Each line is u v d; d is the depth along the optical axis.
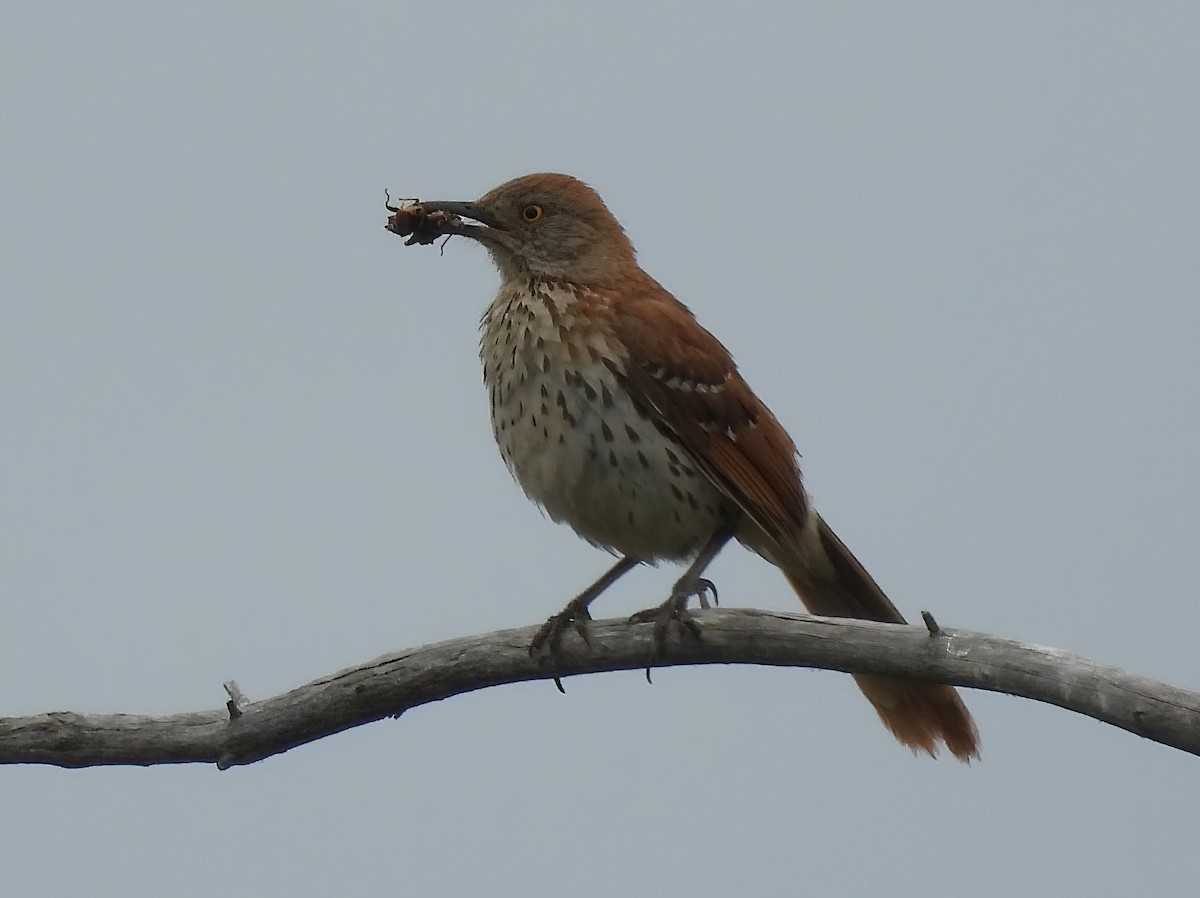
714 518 11.58
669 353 11.37
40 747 10.38
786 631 10.00
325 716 10.59
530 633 10.70
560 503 11.62
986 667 9.12
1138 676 8.59
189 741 10.48
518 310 11.71
